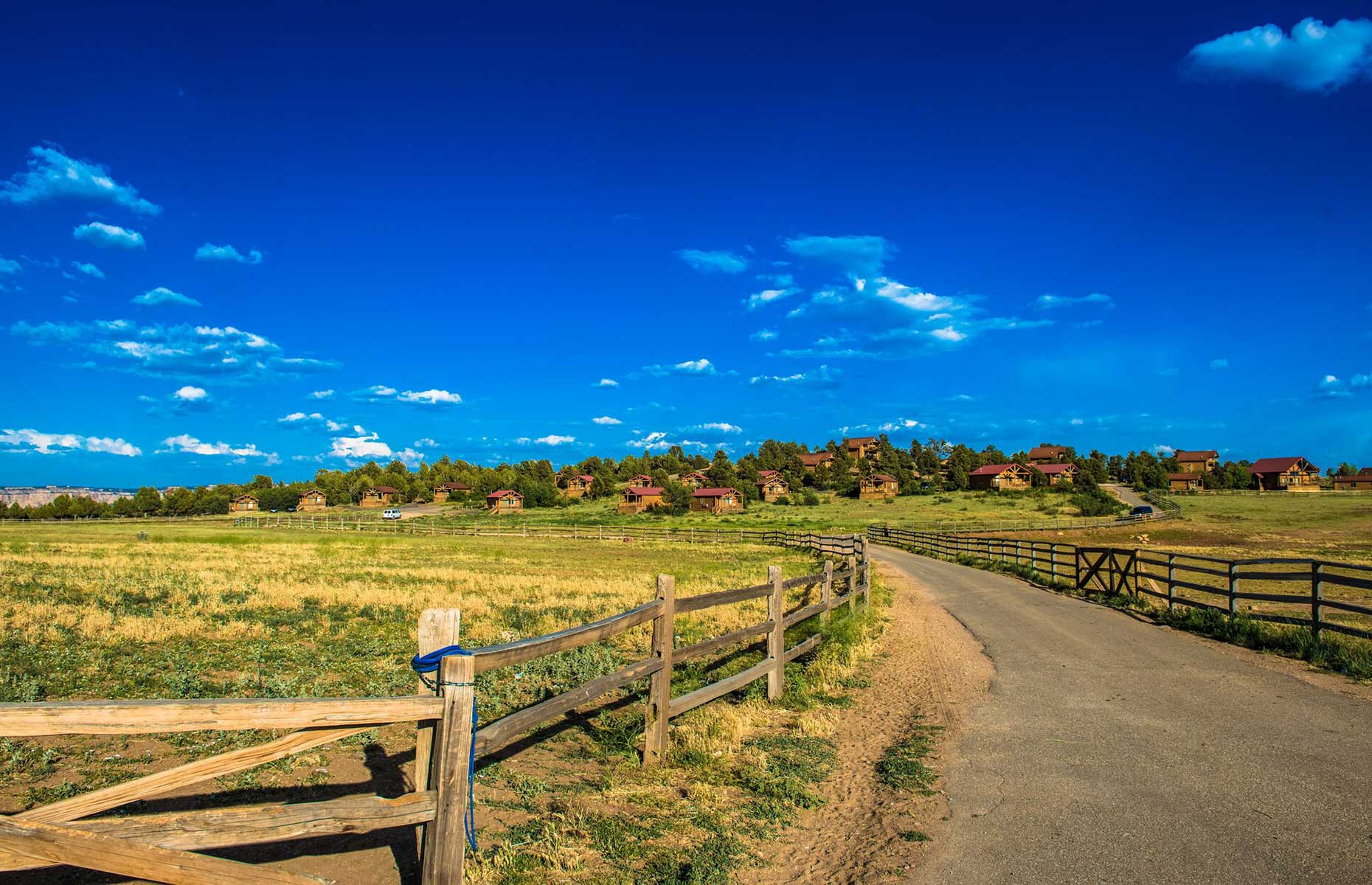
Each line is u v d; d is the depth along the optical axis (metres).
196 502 117.19
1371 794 5.29
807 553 40.59
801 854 4.73
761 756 6.47
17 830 2.56
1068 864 4.32
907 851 4.59
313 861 4.20
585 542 51.66
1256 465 124.88
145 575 20.16
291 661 9.80
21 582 17.44
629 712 7.72
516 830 4.84
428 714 3.54
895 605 18.17
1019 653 11.44
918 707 8.32
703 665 9.83
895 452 142.38
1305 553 36.09
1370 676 9.26
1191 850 4.46
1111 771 5.89
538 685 8.41
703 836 4.88
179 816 2.88
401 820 3.42
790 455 158.25
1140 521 68.56
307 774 5.64
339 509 127.62
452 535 61.06
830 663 10.14
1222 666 10.08
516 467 143.00
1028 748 6.60
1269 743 6.52
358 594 16.83
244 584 18.22
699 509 94.31
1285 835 4.64
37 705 2.53
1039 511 84.62
